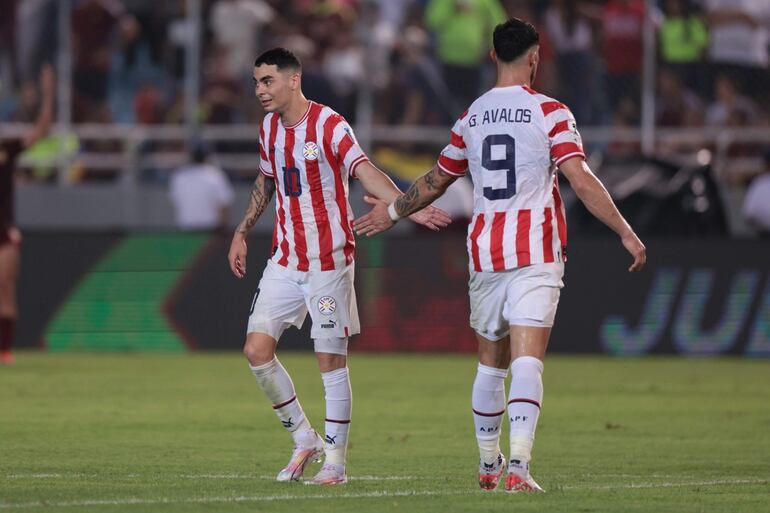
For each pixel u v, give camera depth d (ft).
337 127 76.69
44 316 186.19
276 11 217.77
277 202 78.54
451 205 191.52
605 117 200.03
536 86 200.85
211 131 207.51
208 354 181.78
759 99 200.85
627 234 69.67
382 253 183.93
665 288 182.09
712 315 181.47
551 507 66.28
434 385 143.95
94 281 185.78
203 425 109.09
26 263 186.19
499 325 71.41
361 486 75.41
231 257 82.64
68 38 206.28
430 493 71.46
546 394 136.98
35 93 211.20
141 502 67.62
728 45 199.72
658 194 188.55
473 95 206.80
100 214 206.08
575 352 183.01
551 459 91.91
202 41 214.48
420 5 208.23
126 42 213.87
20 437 100.42
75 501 68.13
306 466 80.28
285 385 77.77
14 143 160.45
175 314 185.16
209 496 70.23
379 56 206.28
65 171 207.72
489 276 70.64
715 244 181.57
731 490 75.15
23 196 205.67
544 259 69.82
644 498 70.85
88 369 159.02
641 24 198.18
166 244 185.57
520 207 70.18
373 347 183.73
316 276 77.15
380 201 76.23
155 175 209.87
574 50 200.54
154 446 95.91
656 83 199.72
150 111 212.84
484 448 73.72
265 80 76.79
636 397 134.51
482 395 73.05
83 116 212.02
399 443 99.45
